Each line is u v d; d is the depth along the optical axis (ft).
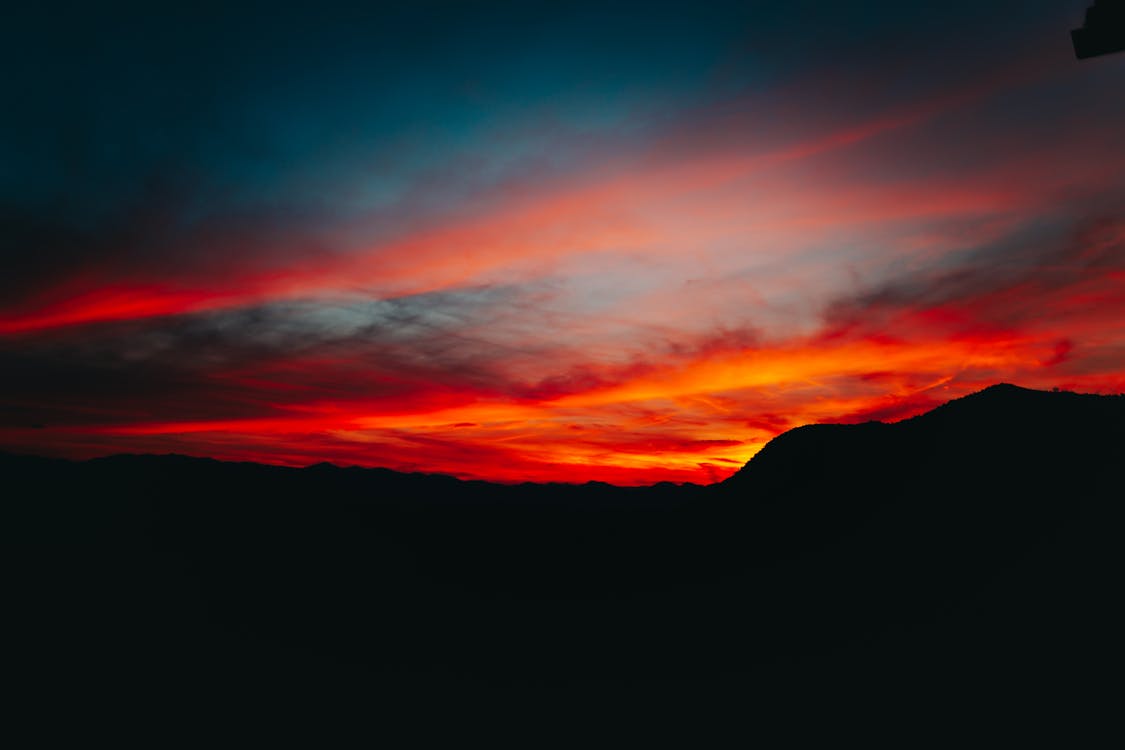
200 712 48.26
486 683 55.01
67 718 46.19
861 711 42.24
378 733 44.80
